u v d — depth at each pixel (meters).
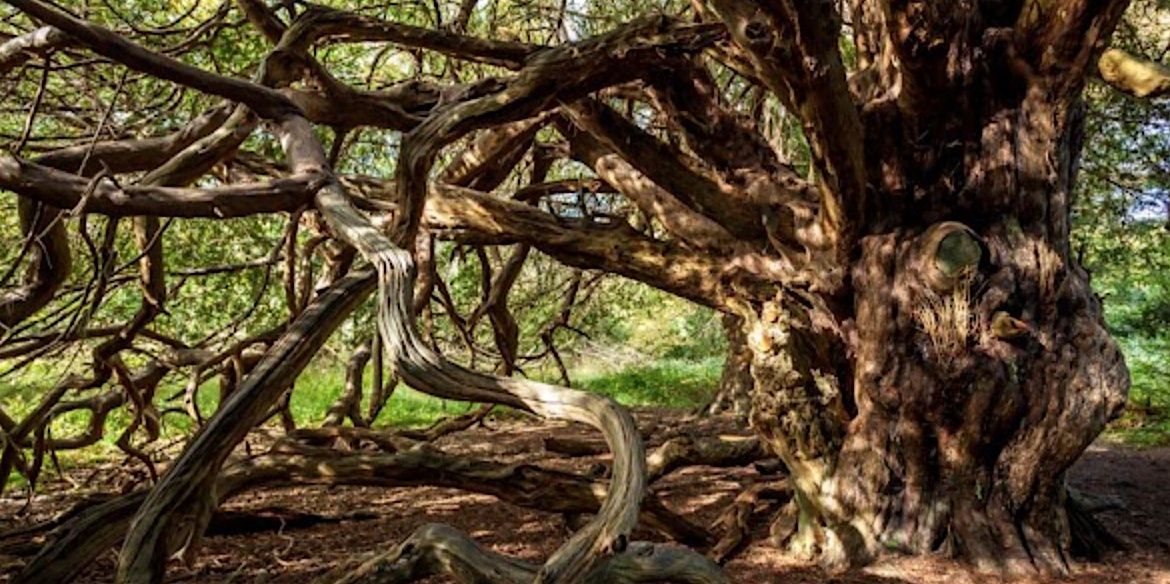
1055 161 4.96
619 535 2.70
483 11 9.39
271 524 6.33
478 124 4.75
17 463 6.50
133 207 3.42
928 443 5.01
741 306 5.37
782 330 5.09
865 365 5.09
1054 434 4.89
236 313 9.41
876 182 5.10
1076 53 4.76
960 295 4.85
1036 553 4.90
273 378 3.29
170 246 8.77
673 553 3.07
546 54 4.87
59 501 8.02
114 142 4.69
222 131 4.55
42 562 3.37
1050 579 4.77
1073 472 8.10
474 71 8.94
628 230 5.96
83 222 4.33
